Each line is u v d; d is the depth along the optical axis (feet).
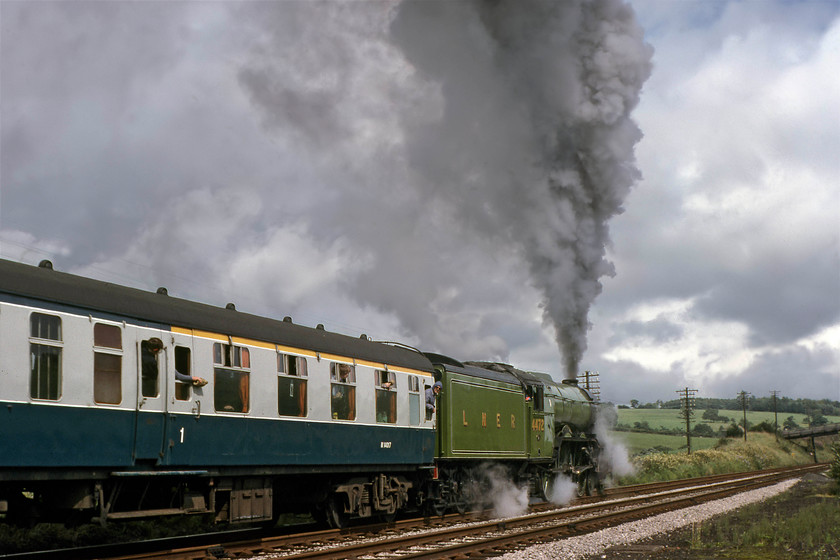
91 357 32.81
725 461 187.73
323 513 51.93
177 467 37.27
